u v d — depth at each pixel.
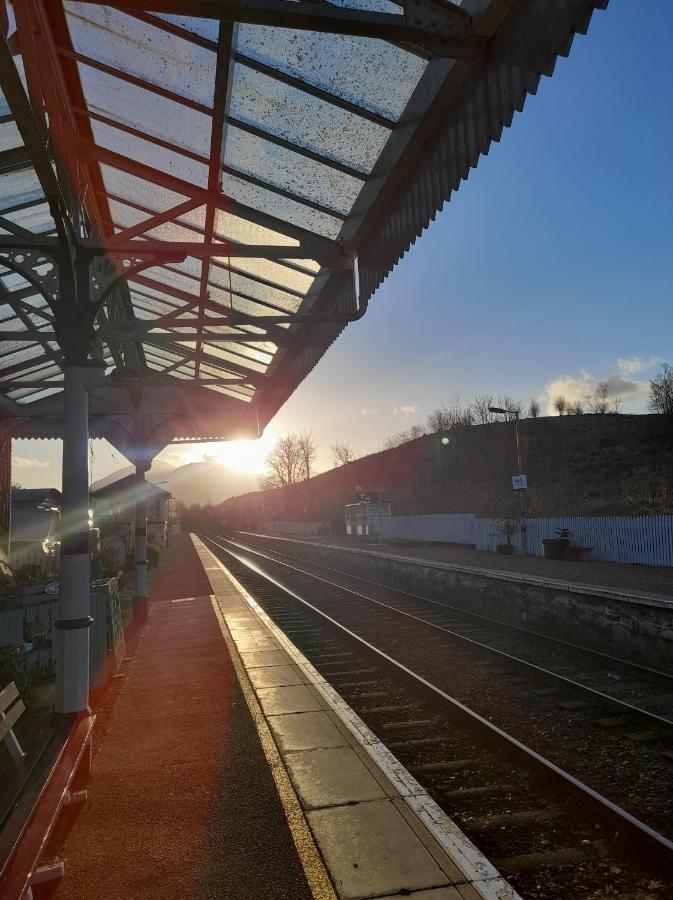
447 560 22.30
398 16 3.87
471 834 4.23
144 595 11.89
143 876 3.23
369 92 5.04
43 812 3.15
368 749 4.99
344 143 5.64
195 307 9.77
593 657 9.52
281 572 27.17
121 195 7.20
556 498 40.34
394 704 7.50
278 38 4.56
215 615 12.67
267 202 6.63
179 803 4.09
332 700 6.44
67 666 4.83
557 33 3.61
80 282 5.39
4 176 6.12
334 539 44.66
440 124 5.04
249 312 9.64
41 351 10.82
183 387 12.57
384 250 6.31
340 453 83.94
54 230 7.80
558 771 4.84
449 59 4.42
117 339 8.19
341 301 7.70
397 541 36.47
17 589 7.91
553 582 12.26
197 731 5.53
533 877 3.70
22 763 4.76
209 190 6.61
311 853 3.40
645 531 19.41
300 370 10.04
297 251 6.54
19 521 20.30
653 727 6.32
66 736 4.43
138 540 12.00
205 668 7.98
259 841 3.56
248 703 6.36
